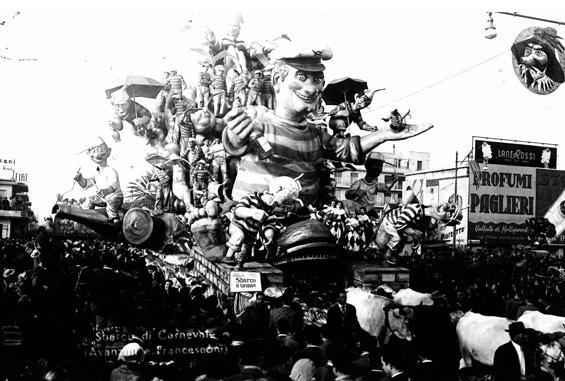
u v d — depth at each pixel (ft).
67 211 110.11
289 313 39.55
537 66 124.88
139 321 41.68
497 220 201.46
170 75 130.72
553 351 31.63
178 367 30.27
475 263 98.32
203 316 41.32
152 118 145.69
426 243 129.70
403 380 24.75
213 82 120.98
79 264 79.51
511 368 29.45
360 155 100.32
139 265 77.25
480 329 39.04
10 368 32.48
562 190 209.97
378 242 87.40
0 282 50.70
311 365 26.81
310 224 78.74
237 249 73.87
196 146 107.96
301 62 93.35
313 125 99.55
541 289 64.13
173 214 105.29
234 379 23.30
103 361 32.40
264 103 107.04
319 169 99.30
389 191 106.11
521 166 205.77
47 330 33.40
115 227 110.93
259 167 94.84
